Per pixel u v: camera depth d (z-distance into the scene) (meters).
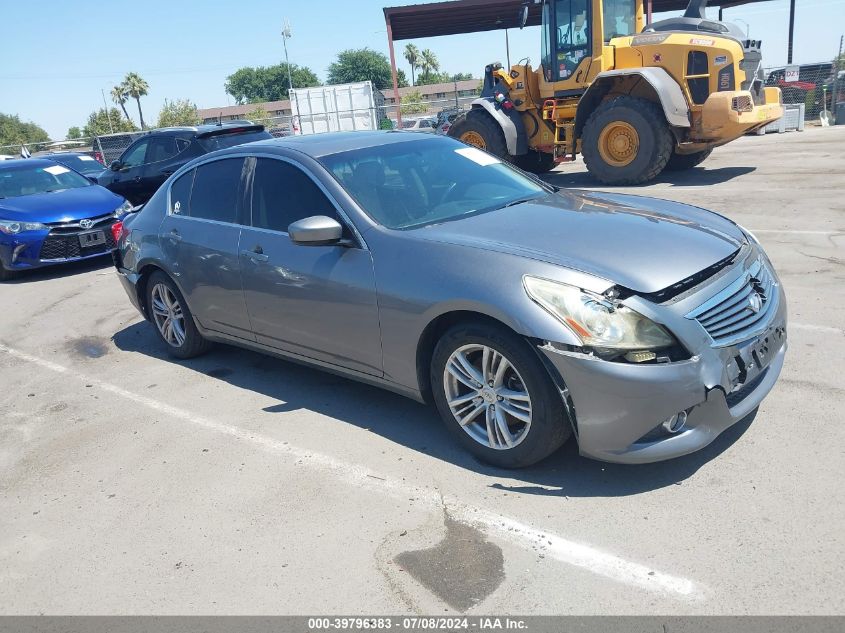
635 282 2.99
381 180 4.12
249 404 4.52
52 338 6.48
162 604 2.75
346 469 3.59
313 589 2.74
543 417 3.12
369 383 3.96
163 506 3.44
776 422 3.57
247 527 3.19
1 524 3.46
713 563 2.64
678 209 4.05
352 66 94.06
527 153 13.61
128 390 4.99
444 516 3.11
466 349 3.34
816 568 2.56
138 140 12.52
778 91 12.37
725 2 21.05
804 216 7.96
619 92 11.81
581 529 2.92
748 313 3.19
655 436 2.99
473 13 22.38
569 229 3.52
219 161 4.86
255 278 4.33
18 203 9.34
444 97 77.88
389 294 3.57
